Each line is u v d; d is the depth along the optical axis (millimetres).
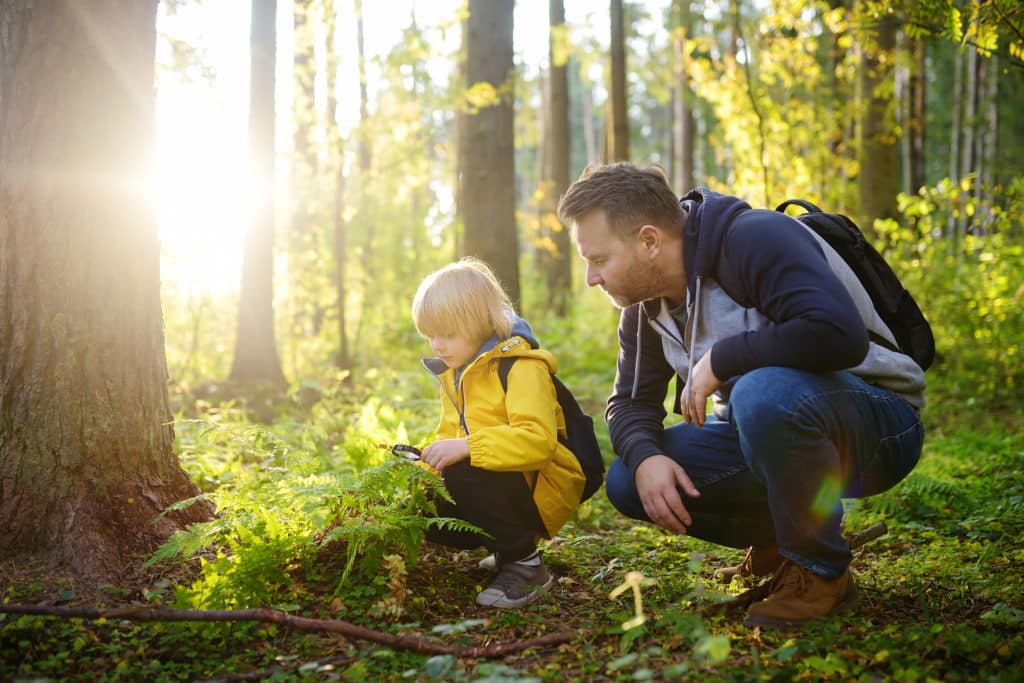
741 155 10156
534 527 3002
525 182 39906
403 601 2756
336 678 2303
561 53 15000
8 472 2949
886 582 3141
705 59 10242
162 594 2793
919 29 4488
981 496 4340
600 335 11906
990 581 2975
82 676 2307
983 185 6680
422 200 11711
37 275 3018
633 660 2279
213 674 2352
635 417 2986
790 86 10211
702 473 2881
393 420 4000
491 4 8727
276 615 2441
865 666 2246
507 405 2953
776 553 3078
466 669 2377
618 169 2684
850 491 2797
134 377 3180
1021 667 2197
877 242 8859
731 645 2422
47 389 3006
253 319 7633
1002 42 4551
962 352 8078
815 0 9375
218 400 6980
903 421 2709
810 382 2484
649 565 3443
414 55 9289
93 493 3016
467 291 3029
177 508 2957
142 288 3229
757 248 2490
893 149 9938
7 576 2770
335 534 2715
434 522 2922
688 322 2693
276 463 3977
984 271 7914
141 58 3219
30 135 3018
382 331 10523
